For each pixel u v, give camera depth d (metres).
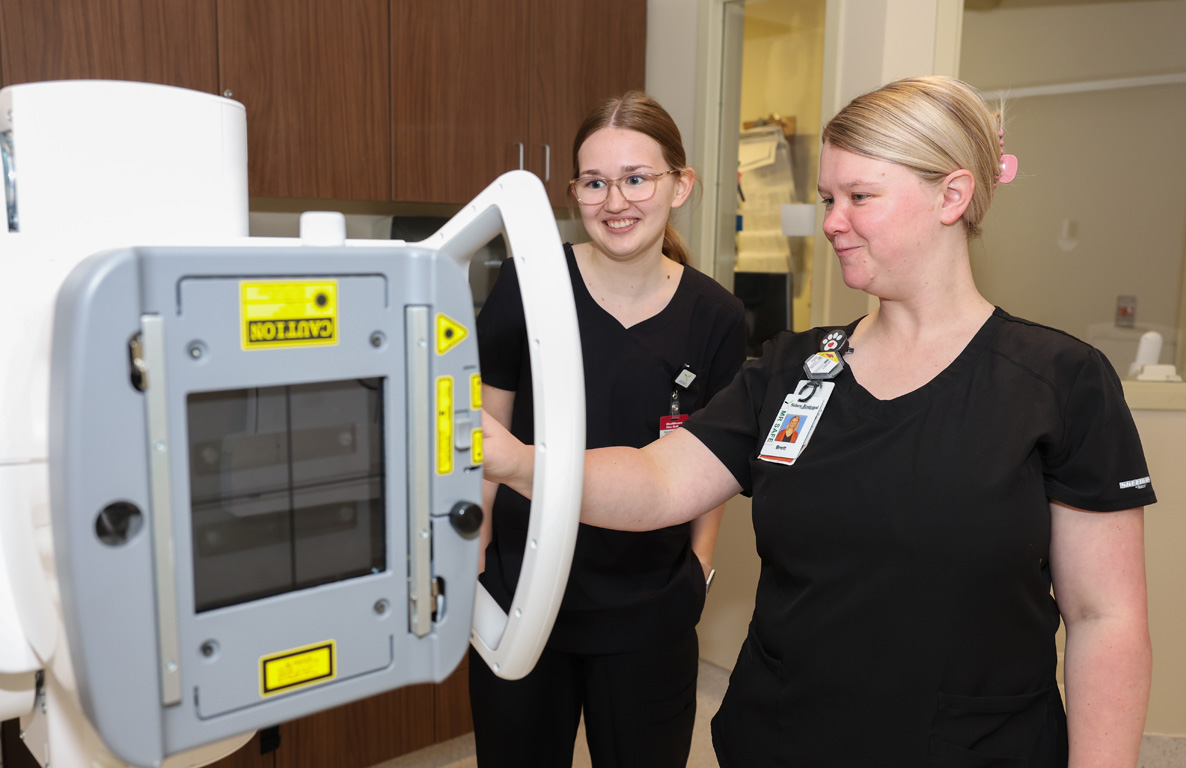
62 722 0.82
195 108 0.85
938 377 0.98
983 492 0.91
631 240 1.50
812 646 0.99
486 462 0.93
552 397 0.82
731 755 1.10
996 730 0.94
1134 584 0.93
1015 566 0.91
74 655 0.61
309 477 0.71
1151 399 2.52
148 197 0.83
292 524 0.70
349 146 2.19
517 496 1.54
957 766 0.93
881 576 0.95
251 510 0.68
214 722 0.67
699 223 2.99
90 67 1.77
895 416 0.98
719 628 2.99
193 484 0.65
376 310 0.71
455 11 2.36
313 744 2.29
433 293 0.73
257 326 0.65
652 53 3.07
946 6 2.51
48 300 0.70
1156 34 2.62
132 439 0.60
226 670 0.67
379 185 2.26
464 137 2.43
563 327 0.82
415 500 0.75
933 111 0.94
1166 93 2.63
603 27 2.78
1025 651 0.95
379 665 0.75
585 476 1.06
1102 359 0.96
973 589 0.92
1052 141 2.77
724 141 2.96
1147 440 2.53
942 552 0.92
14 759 1.98
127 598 0.61
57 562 0.60
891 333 1.04
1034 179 2.81
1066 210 2.81
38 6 1.70
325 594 0.71
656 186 1.49
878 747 0.95
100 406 0.58
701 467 1.14
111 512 0.59
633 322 1.58
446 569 0.77
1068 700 0.94
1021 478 0.92
